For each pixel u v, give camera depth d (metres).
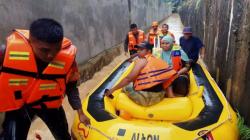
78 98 2.84
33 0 5.68
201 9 13.31
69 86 2.77
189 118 3.88
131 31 8.51
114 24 11.78
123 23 13.59
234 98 5.50
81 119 2.92
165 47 5.11
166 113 3.83
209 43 9.59
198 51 7.25
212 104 4.23
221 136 3.61
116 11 12.16
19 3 5.20
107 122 3.75
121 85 4.12
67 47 2.53
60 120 2.93
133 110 3.92
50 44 2.21
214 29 8.62
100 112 4.00
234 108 5.46
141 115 3.87
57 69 2.44
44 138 4.80
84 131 3.84
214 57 8.31
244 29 4.98
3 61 2.28
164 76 3.95
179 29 24.38
